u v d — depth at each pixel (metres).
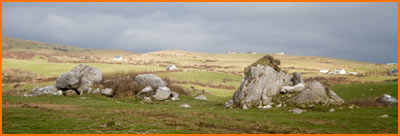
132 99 81.69
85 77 94.69
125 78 100.44
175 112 55.62
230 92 121.69
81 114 48.38
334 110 58.25
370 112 54.75
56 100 70.06
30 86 115.44
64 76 89.69
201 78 167.12
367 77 175.12
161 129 37.69
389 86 88.06
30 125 37.56
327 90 66.44
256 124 44.53
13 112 46.00
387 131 40.25
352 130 41.00
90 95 85.00
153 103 75.38
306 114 54.03
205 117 50.19
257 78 72.38
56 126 37.56
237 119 48.81
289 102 65.31
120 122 41.72
